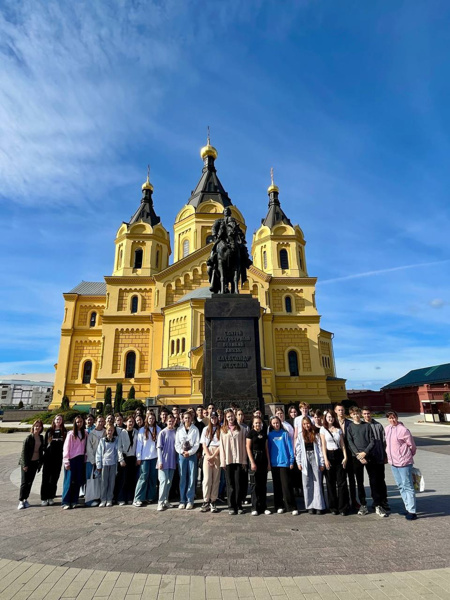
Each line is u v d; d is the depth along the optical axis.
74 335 43.47
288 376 40.38
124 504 8.39
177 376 33.38
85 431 8.62
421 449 17.20
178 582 4.37
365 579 4.43
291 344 41.78
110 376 38.69
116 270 45.84
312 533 6.10
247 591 4.15
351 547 5.46
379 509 7.05
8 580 4.48
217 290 13.82
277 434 7.74
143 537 6.02
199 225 47.16
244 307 11.91
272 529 6.33
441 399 40.22
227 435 7.67
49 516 7.42
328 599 3.98
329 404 39.16
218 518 7.09
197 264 42.53
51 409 39.19
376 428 7.39
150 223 47.47
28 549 5.54
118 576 4.55
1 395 89.25
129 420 9.24
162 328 40.06
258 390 11.09
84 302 45.09
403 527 6.36
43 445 8.65
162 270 45.22
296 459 7.64
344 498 7.21
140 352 40.03
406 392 44.16
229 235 13.99
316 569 4.71
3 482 11.20
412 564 4.85
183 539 5.88
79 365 42.50
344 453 7.37
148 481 8.54
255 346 11.52
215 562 4.95
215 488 7.74
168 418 8.49
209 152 55.44
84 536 6.12
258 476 7.36
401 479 6.95
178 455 8.16
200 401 31.30
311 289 44.06
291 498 7.38
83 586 4.30
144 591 4.17
